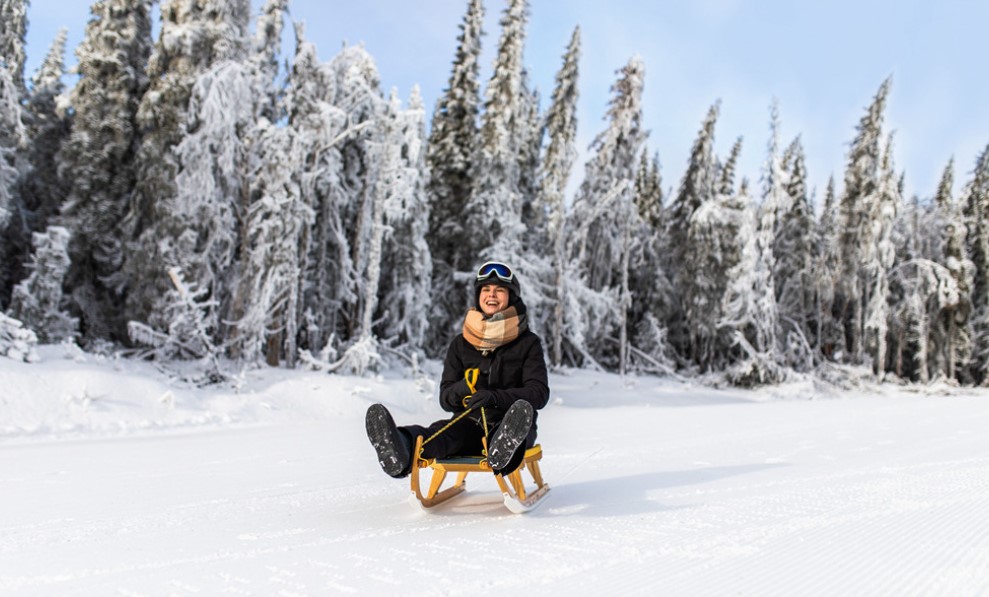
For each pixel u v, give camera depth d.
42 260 18.22
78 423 11.66
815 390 28.66
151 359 18.61
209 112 18.33
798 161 37.09
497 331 3.97
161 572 2.54
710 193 34.66
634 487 4.60
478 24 28.64
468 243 26.95
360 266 21.17
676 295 33.88
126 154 21.22
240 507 4.09
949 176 43.59
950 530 3.10
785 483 4.66
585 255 30.69
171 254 18.59
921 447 7.04
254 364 17.58
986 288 40.50
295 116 20.02
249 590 2.29
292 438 10.15
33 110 24.64
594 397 22.62
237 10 20.33
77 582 2.42
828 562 2.57
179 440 10.00
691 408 16.95
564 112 27.78
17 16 24.84
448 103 28.42
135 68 21.62
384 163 19.67
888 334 37.88
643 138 30.73
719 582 2.32
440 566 2.57
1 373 12.24
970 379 40.78
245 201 19.23
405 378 20.69
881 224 33.81
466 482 4.95
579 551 2.79
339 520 3.62
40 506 4.23
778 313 32.12
